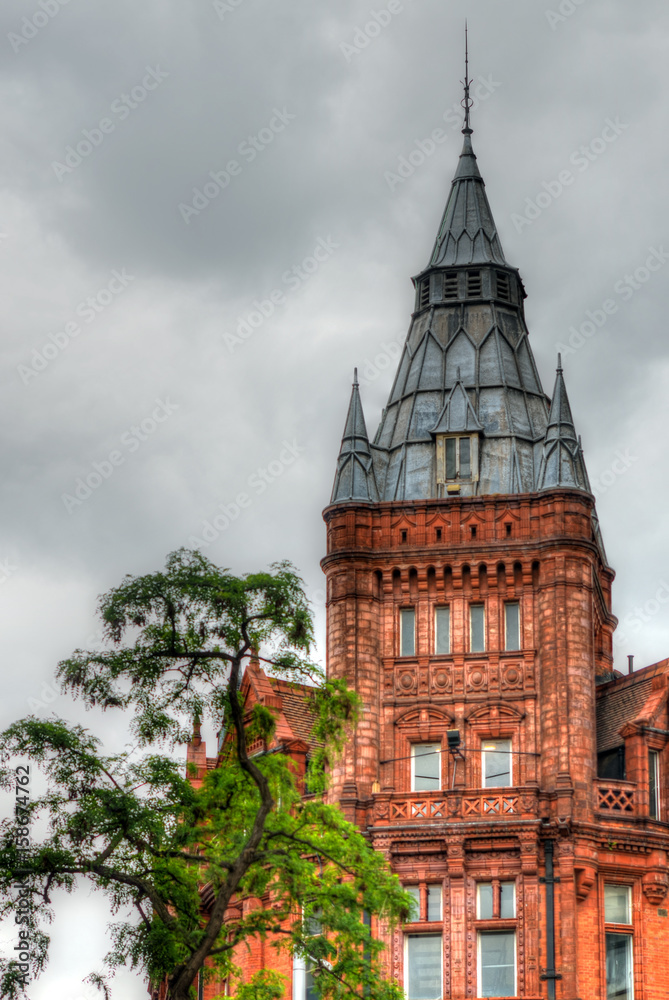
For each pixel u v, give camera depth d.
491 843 57.03
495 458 63.53
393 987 46.75
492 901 56.72
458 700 60.22
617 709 62.25
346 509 62.66
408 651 61.44
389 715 60.59
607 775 61.19
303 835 46.84
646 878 57.81
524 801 57.31
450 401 64.62
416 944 57.03
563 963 55.56
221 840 46.69
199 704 45.72
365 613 61.53
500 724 59.69
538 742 59.16
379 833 57.78
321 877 47.03
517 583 61.12
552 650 59.69
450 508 62.12
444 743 60.00
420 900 57.22
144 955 44.62
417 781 60.00
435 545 61.81
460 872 56.78
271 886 46.25
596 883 57.19
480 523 61.78
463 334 67.00
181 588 44.91
